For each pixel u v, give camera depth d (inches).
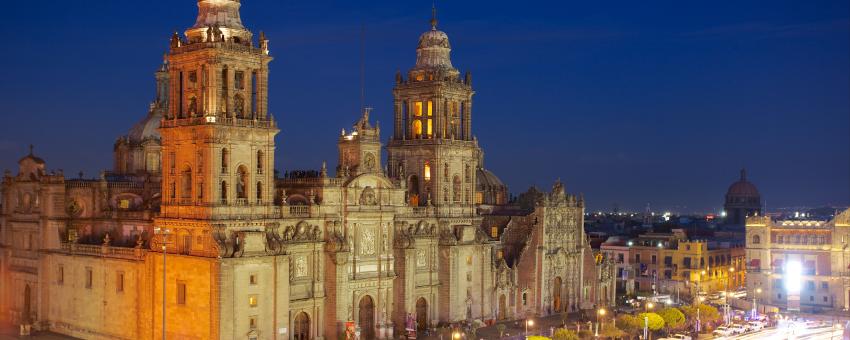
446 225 5866.1
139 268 4879.4
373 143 5378.9
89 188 5551.2
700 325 6067.9
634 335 5693.9
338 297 5012.3
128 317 4955.7
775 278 7785.4
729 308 6904.5
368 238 5315.0
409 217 5625.0
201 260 4503.0
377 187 5369.1
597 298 7106.3
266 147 4776.1
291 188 5260.8
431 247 5777.6
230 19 4744.1
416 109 6097.4
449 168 5954.7
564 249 6756.9
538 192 6958.7
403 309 5472.4
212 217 4485.7
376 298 5359.3
